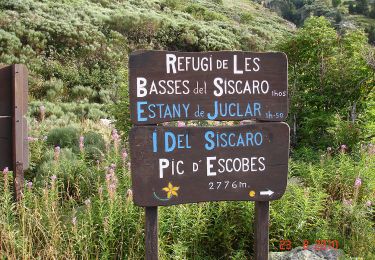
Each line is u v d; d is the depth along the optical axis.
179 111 2.92
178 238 3.42
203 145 2.93
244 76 3.01
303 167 4.81
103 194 3.99
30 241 3.26
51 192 3.89
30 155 6.08
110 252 3.37
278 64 3.05
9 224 3.49
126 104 6.53
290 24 47.62
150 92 2.87
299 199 3.73
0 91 4.24
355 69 6.46
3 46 14.20
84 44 16.14
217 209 3.75
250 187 3.01
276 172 3.04
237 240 3.70
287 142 3.05
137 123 2.86
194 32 20.91
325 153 5.72
